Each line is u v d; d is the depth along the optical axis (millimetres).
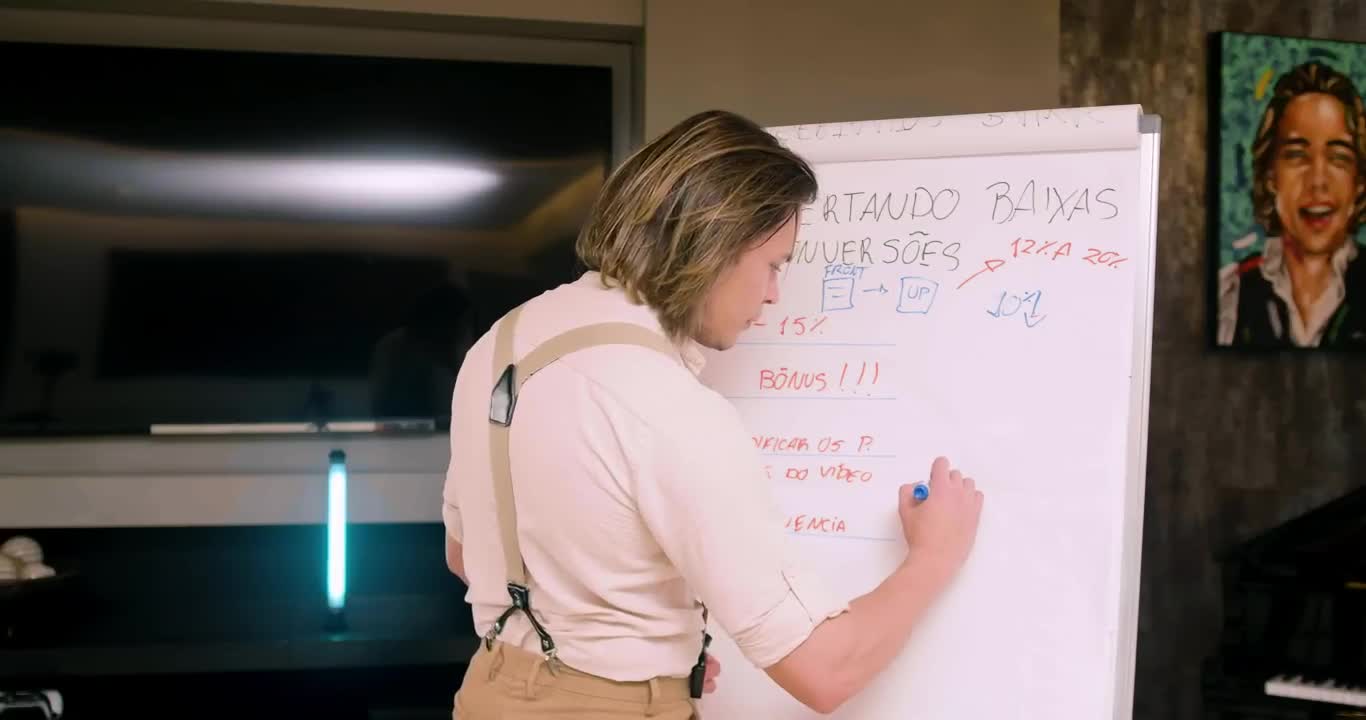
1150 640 3379
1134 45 3295
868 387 1478
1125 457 1370
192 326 2914
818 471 1481
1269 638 2629
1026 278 1436
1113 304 1399
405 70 2969
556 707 1104
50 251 2863
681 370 1087
